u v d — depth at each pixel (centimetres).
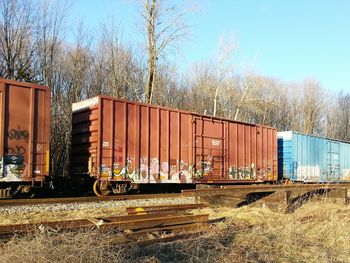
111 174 1538
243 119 4184
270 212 1356
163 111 1753
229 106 3953
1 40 2270
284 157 2733
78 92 2758
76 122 1689
